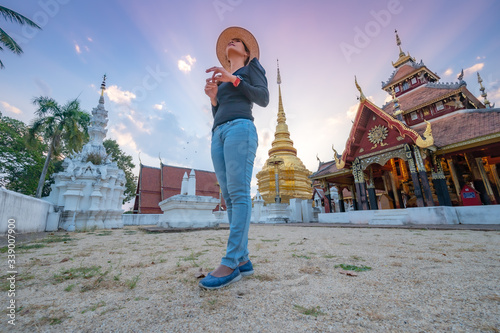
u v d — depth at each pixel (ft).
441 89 47.34
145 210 82.64
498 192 44.27
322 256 9.49
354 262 8.24
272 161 61.46
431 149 36.52
